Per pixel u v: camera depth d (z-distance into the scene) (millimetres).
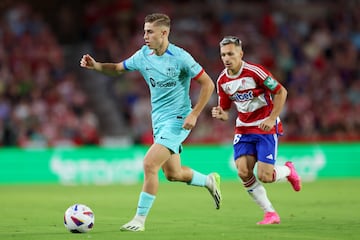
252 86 29750
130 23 84562
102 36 81312
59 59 77312
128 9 84812
